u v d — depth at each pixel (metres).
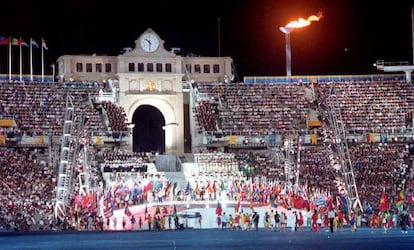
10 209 82.69
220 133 115.69
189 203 91.00
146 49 124.69
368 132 116.06
